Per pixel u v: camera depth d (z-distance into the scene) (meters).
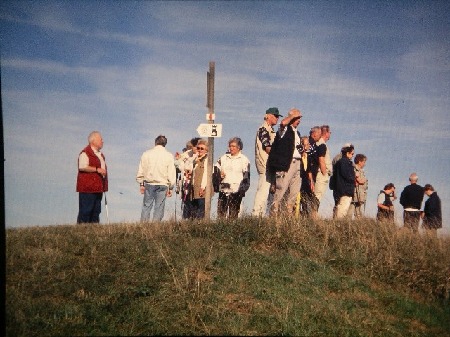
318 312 5.93
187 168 10.35
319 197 9.97
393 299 6.88
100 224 8.56
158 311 5.42
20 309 5.05
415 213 11.77
